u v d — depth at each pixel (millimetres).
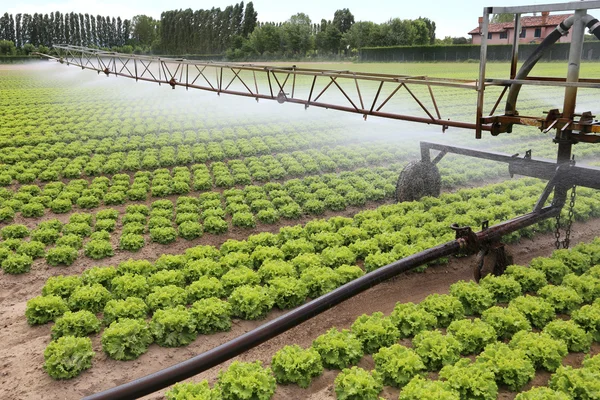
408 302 9938
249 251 12508
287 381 7980
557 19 60188
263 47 101812
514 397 7520
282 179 19797
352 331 8883
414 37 99375
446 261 11977
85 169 20438
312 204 15930
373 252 12164
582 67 56875
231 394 7312
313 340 9281
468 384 7180
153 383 5668
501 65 67562
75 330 9117
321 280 10391
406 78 14438
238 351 6262
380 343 8547
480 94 10875
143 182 18297
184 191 17969
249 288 9992
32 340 9305
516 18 10547
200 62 26219
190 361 5957
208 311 9422
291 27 101938
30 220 15453
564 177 10625
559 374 7418
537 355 7934
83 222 14625
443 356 8023
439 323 9328
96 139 27219
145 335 8992
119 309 9398
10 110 36344
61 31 136250
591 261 11281
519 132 26734
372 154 22141
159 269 11453
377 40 99250
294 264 11453
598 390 6969
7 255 12414
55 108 38312
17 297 10984
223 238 14148
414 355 7848
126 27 151750
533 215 10703
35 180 19750
